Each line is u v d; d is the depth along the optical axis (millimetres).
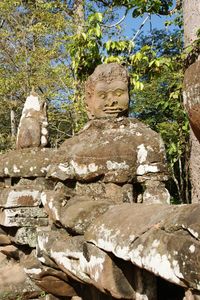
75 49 6051
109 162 3021
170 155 6879
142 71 6152
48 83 11039
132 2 6078
